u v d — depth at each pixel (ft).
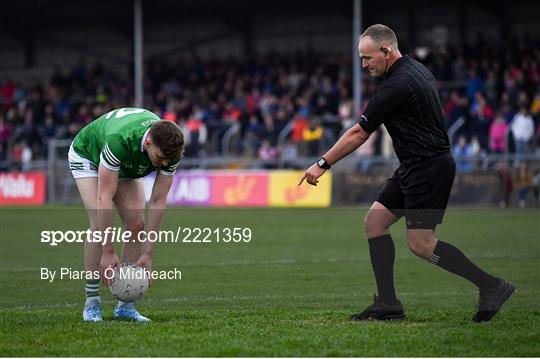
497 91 243.81
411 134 68.08
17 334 64.69
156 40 348.38
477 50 260.01
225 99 276.41
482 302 69.05
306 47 328.29
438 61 261.24
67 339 62.64
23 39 362.94
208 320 70.54
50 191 242.99
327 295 87.35
